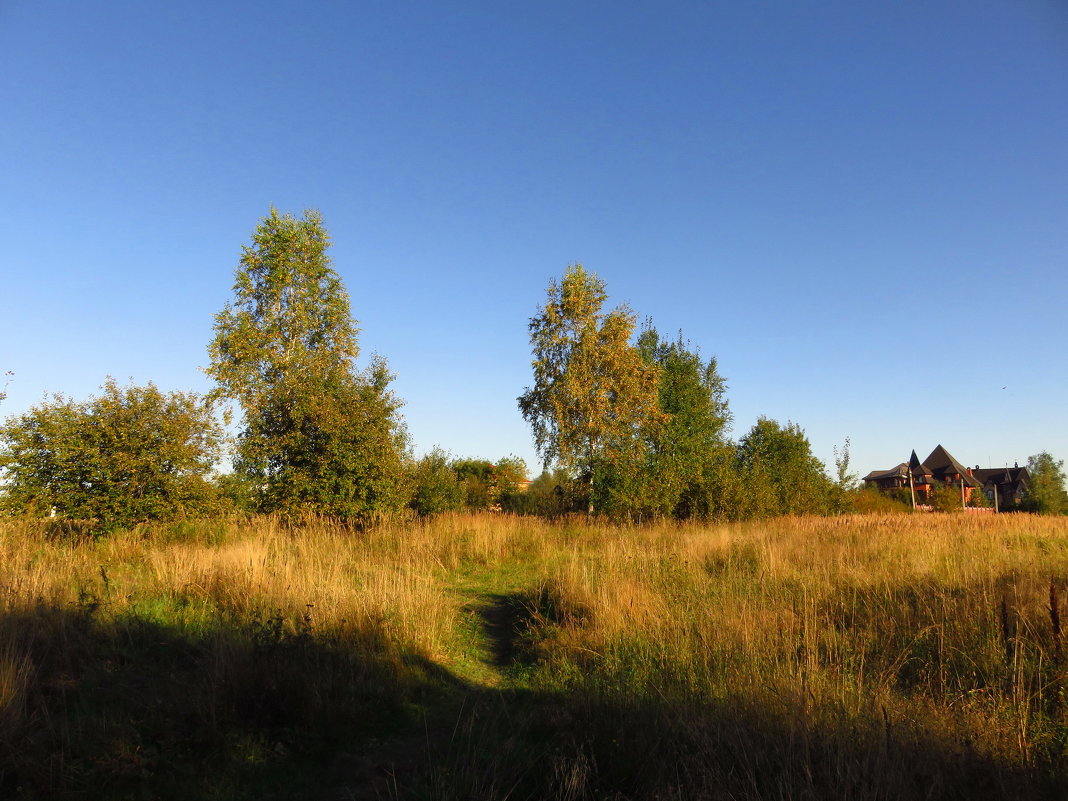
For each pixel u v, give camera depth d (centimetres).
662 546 1377
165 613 691
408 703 547
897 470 8200
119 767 377
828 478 3447
